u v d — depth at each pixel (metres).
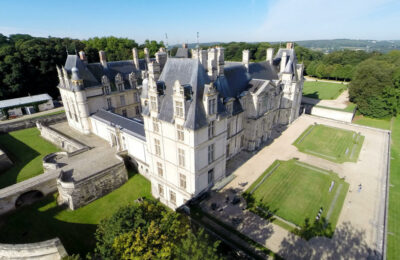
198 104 28.53
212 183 35.22
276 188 35.84
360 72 77.75
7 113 75.62
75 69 50.59
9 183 42.94
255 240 26.52
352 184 37.19
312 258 24.41
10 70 85.25
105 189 39.62
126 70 64.56
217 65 36.25
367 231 28.03
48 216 35.16
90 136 55.69
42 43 106.62
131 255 18.06
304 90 113.00
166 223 21.19
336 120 67.75
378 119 72.75
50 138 59.59
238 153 46.09
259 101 42.78
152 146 35.12
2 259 25.44
